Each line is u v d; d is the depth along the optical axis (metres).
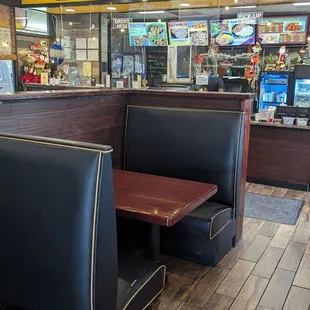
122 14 7.09
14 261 1.58
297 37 7.21
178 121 3.18
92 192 1.36
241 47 6.97
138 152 3.35
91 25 7.59
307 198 4.73
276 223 3.86
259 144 5.21
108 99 3.27
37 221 1.47
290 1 6.10
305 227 3.77
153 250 2.37
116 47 7.55
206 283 2.75
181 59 7.00
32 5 6.43
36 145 1.50
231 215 3.07
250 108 3.23
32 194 1.47
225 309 2.44
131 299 1.72
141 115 3.35
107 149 1.38
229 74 7.10
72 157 1.40
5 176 1.54
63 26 7.82
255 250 3.26
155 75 7.67
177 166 3.18
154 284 1.91
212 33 6.66
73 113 2.90
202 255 2.99
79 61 7.86
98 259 1.41
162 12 6.82
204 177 3.08
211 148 3.04
